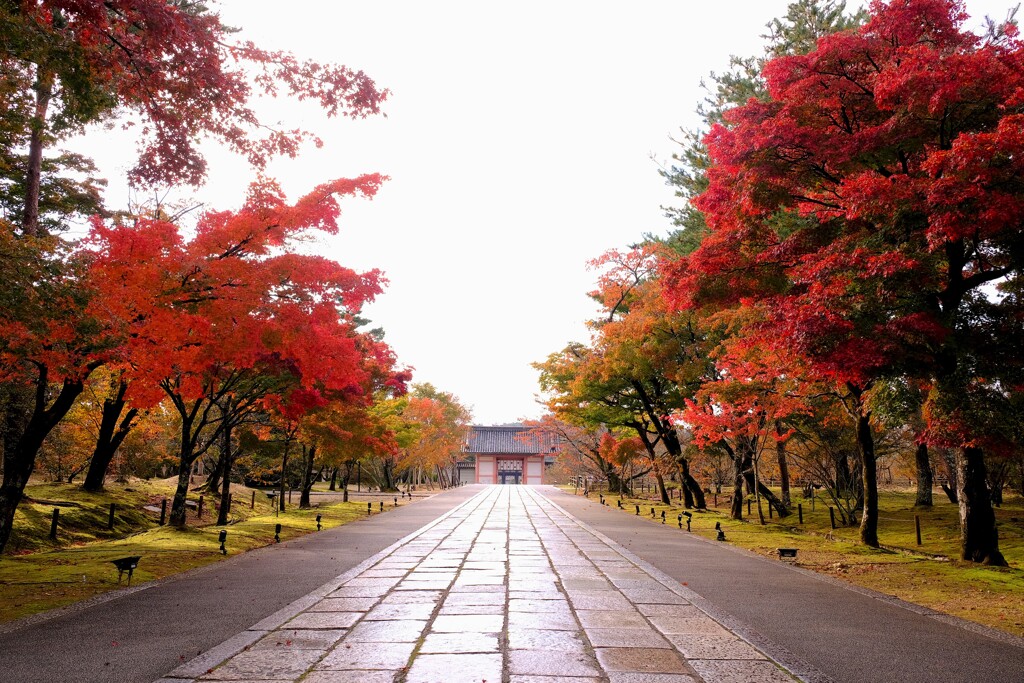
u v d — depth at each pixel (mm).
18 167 16234
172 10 9375
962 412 11484
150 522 23578
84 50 9578
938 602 9836
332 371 14148
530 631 7348
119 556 13484
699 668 6004
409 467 58062
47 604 8883
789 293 13703
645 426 37906
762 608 8977
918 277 11242
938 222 10469
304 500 31969
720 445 30891
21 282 9031
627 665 6051
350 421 26469
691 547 16938
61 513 20234
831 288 11719
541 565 12875
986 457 19672
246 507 30312
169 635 7152
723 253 14648
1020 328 11641
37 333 9680
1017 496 33281
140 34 10234
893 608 9141
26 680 5574
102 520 21250
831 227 13727
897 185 11195
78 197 18531
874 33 13578
